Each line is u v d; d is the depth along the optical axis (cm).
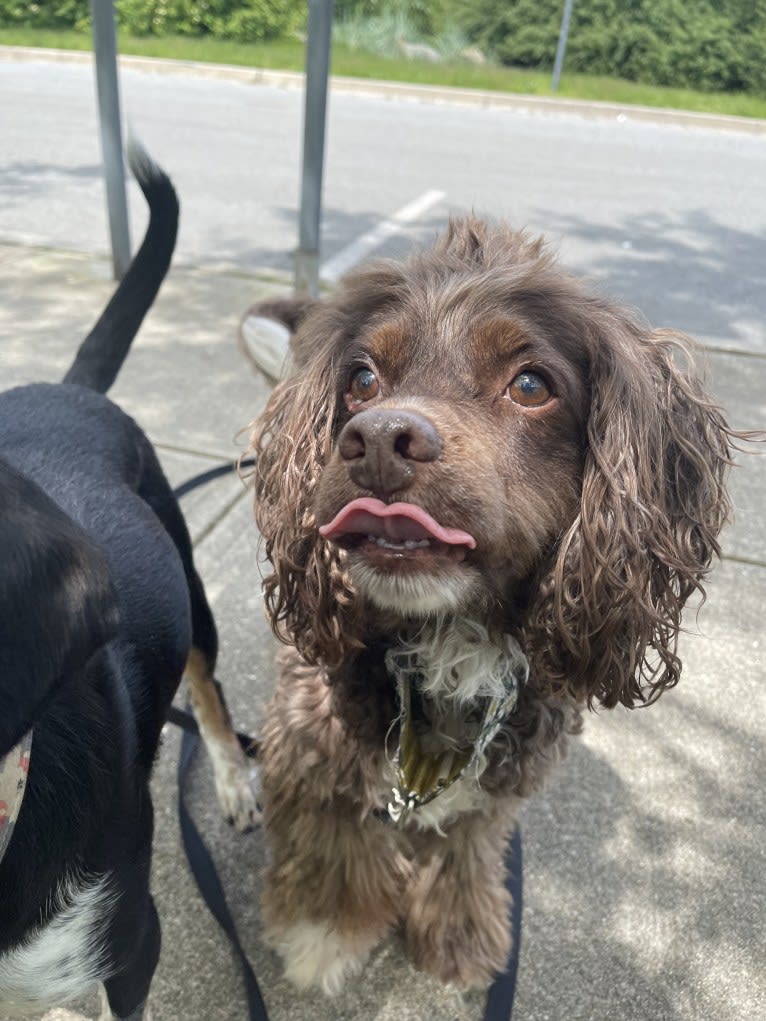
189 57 252
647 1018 35
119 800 26
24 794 23
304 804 36
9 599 18
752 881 40
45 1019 33
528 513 29
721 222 138
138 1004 30
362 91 231
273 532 34
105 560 21
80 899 25
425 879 38
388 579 27
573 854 41
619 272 112
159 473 42
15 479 20
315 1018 35
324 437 33
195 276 98
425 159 163
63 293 92
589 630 30
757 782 45
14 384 73
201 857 39
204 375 77
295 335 39
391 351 29
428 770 33
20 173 137
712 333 94
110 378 44
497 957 37
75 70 239
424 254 34
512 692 33
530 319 29
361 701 33
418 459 25
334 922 36
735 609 56
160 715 32
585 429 30
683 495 32
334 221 122
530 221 130
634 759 46
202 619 42
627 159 177
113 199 93
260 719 47
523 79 259
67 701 25
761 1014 35
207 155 154
